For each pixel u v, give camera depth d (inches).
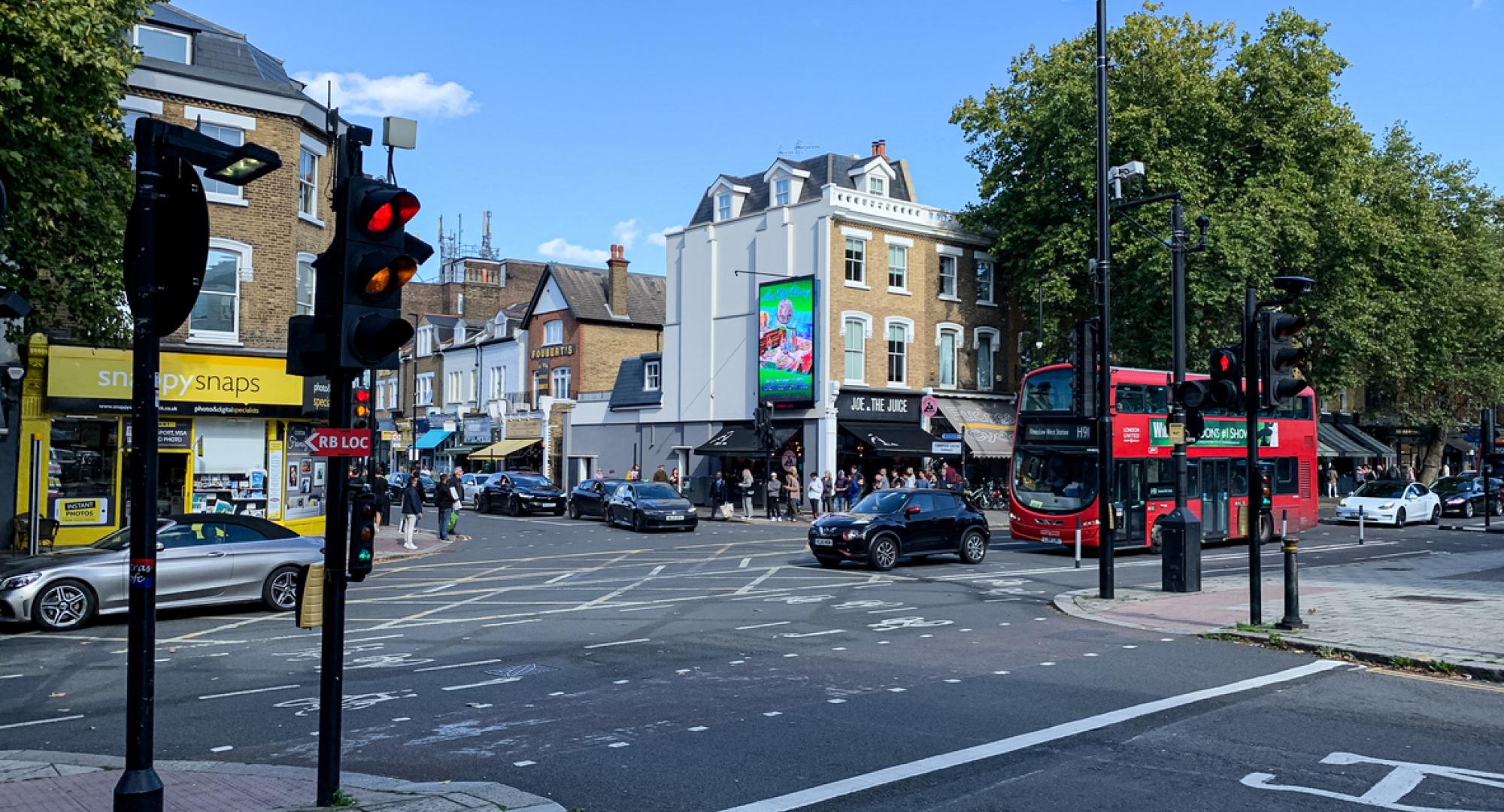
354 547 231.5
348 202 221.1
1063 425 970.7
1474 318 1707.7
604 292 2126.0
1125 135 1320.1
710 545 1080.2
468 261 2682.1
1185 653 444.1
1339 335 1352.1
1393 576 738.8
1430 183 1736.0
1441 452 2044.8
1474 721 319.6
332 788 227.9
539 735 307.7
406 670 412.5
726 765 273.9
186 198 213.3
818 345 1503.4
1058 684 378.0
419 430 2554.1
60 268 605.9
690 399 1702.8
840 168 1646.2
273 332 970.1
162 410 898.1
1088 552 992.9
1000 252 1582.2
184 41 958.4
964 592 677.9
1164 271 1251.2
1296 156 1353.3
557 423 2025.1
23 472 846.5
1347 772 264.5
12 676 411.8
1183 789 250.7
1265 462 1117.7
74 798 244.7
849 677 394.0
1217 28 1374.3
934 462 1605.6
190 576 566.3
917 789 251.6
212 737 310.7
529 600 639.8
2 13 504.4
